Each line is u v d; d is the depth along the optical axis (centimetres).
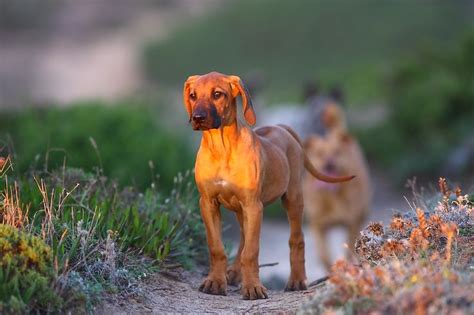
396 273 634
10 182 852
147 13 6931
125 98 2456
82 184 902
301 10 5541
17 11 7044
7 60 6188
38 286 666
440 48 2952
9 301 642
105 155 1495
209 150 766
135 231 838
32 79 5709
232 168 761
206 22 5762
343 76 3744
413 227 759
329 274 694
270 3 5656
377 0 5581
